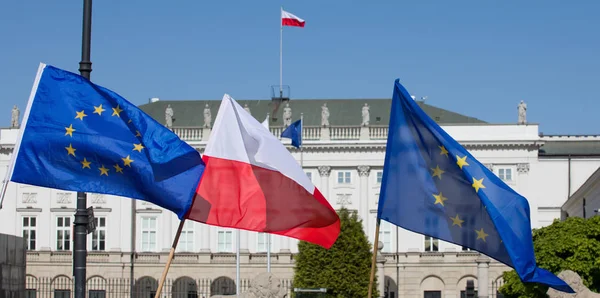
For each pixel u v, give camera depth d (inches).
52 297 4510.3
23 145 1088.8
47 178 1087.0
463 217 1066.1
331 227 1152.2
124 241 4530.0
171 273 4498.0
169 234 4544.8
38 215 4579.2
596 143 4734.3
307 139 4537.4
